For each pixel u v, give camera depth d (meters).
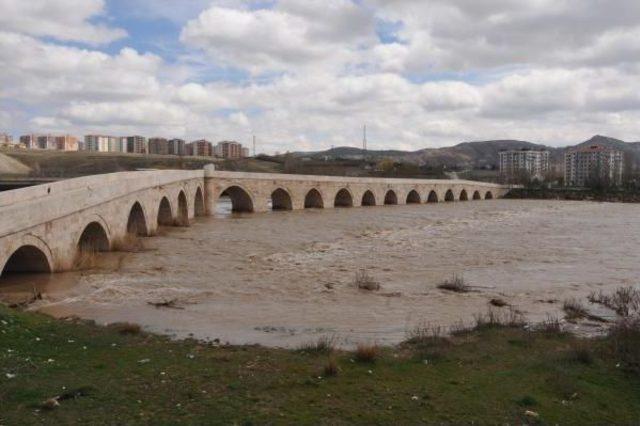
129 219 45.25
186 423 10.91
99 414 11.23
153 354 15.95
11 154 136.50
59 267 29.27
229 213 74.81
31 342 16.17
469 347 17.17
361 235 50.59
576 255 40.12
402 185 113.00
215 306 23.73
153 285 27.58
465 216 76.94
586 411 12.33
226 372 14.32
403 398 12.67
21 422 10.66
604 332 19.67
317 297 25.66
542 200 137.00
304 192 86.69
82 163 133.25
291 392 12.87
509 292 27.38
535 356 16.20
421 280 30.11
